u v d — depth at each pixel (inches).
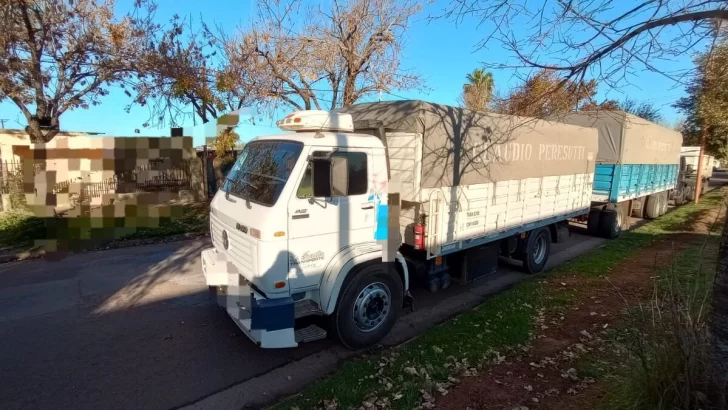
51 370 160.1
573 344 171.5
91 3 476.1
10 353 172.7
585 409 122.3
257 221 154.3
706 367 102.6
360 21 480.1
